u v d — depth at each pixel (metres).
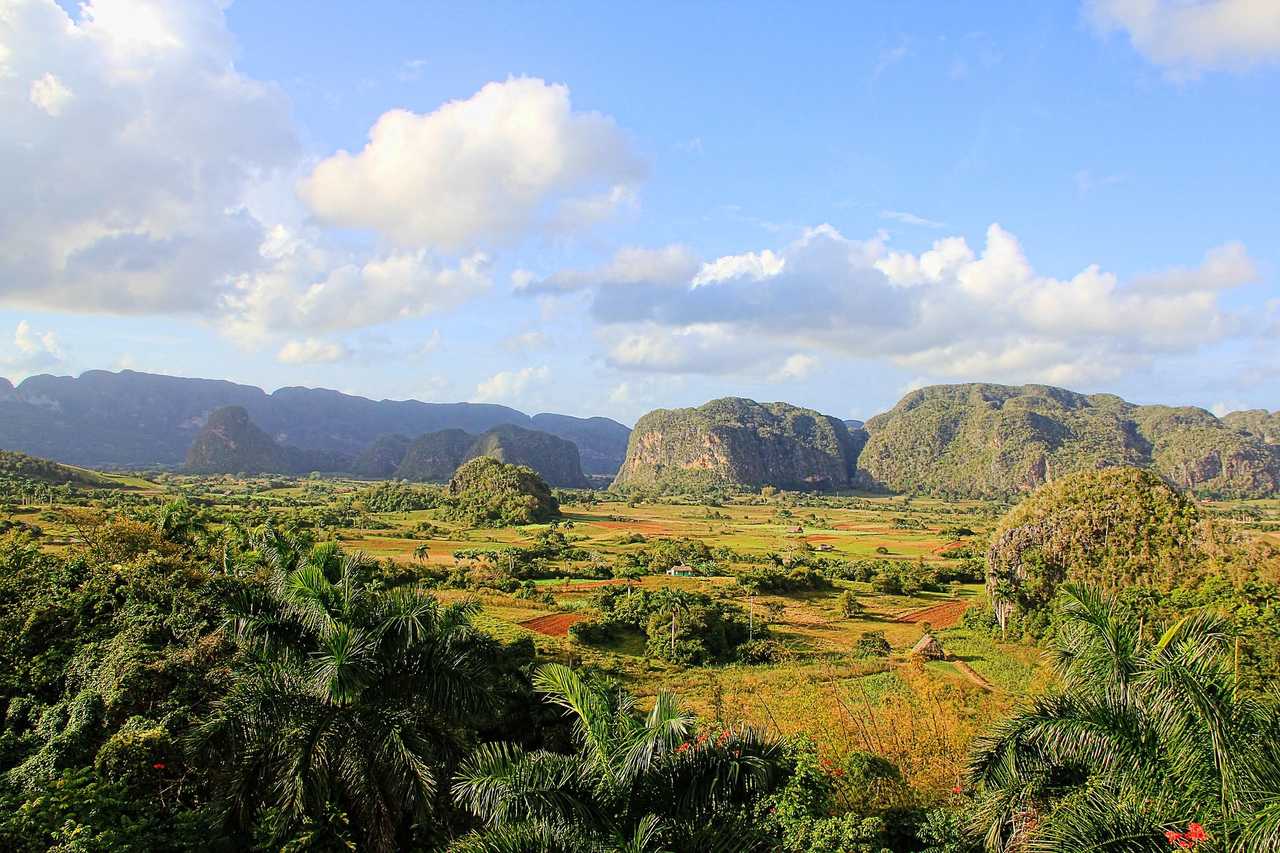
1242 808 8.46
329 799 12.78
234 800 11.90
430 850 12.78
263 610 13.44
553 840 8.55
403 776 12.12
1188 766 9.12
